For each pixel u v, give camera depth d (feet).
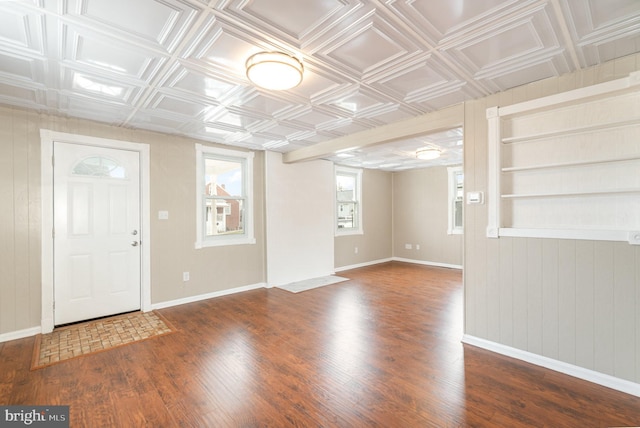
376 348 9.06
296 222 17.62
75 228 11.13
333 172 19.95
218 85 8.14
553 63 7.05
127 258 12.25
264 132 12.62
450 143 14.70
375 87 8.29
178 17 5.41
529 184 8.64
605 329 7.08
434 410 6.21
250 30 5.77
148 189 12.61
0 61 6.86
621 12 5.38
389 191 24.85
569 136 7.98
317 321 11.33
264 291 15.60
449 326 10.79
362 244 22.56
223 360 8.36
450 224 21.61
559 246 7.72
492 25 5.68
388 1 5.01
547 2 5.09
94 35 5.90
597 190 7.28
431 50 6.50
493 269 8.84
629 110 7.14
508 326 8.56
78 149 11.16
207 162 14.69
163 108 9.84
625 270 6.84
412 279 18.17
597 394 6.72
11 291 9.83
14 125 9.91
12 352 8.86
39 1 4.90
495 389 6.93
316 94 8.75
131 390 6.97
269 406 6.38
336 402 6.49
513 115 8.60
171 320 11.44
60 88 8.34
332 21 5.54
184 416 6.08
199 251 14.07
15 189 9.93
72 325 10.91
